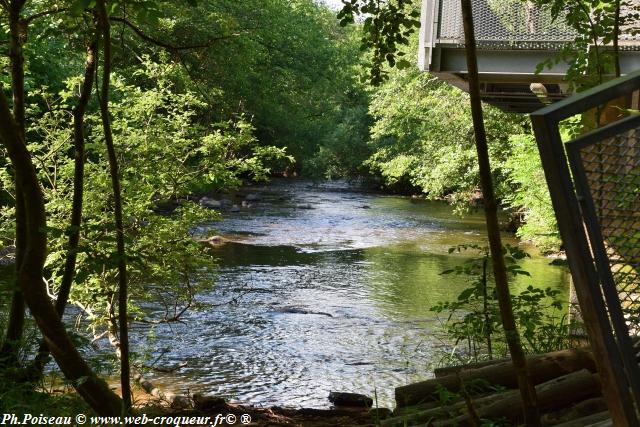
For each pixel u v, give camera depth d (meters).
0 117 4.82
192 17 23.14
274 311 14.15
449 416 4.72
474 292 5.56
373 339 12.37
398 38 6.30
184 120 11.51
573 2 6.71
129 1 4.88
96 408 4.96
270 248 21.59
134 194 10.47
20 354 5.97
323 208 32.56
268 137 41.78
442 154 27.09
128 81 16.59
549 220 19.41
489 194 3.82
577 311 6.79
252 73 32.44
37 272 4.89
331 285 16.73
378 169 39.94
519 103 12.80
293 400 9.30
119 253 5.01
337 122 49.97
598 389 4.60
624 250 2.45
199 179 11.23
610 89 2.35
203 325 13.00
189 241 10.91
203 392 9.50
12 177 10.07
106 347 11.04
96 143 10.55
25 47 8.96
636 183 2.41
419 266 19.36
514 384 5.09
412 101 30.12
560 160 2.32
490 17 10.03
